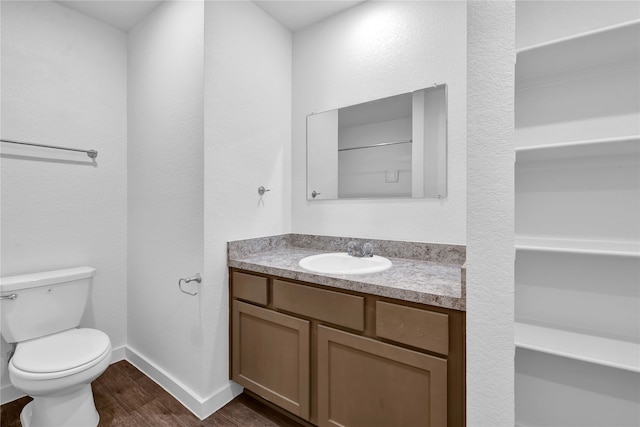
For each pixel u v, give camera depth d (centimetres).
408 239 174
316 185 211
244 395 182
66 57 195
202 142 162
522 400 117
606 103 103
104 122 213
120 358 221
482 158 91
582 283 107
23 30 178
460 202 157
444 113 161
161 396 179
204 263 163
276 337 156
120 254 222
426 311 111
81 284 185
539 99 113
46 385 132
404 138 174
